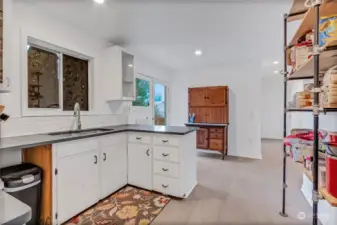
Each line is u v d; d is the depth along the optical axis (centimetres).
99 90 315
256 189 278
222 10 229
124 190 274
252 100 464
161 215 212
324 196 114
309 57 150
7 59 161
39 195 183
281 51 389
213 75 516
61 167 193
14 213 59
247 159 448
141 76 445
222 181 310
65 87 271
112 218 206
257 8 225
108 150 254
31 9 219
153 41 333
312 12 135
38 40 229
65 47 259
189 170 271
